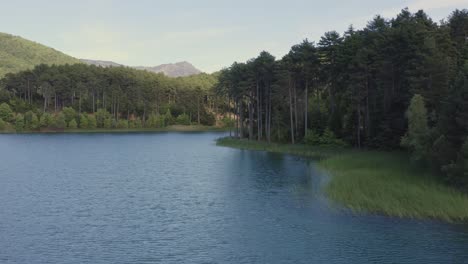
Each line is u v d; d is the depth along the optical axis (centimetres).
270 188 5191
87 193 5019
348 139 8806
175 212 4084
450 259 2773
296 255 2897
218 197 4734
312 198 4531
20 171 6875
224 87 14850
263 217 3844
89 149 11162
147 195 4891
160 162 8150
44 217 3919
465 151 3850
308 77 10319
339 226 3494
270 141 11644
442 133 4403
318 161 7606
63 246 3125
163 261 2831
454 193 3869
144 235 3375
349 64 8506
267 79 11881
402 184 4309
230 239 3250
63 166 7544
